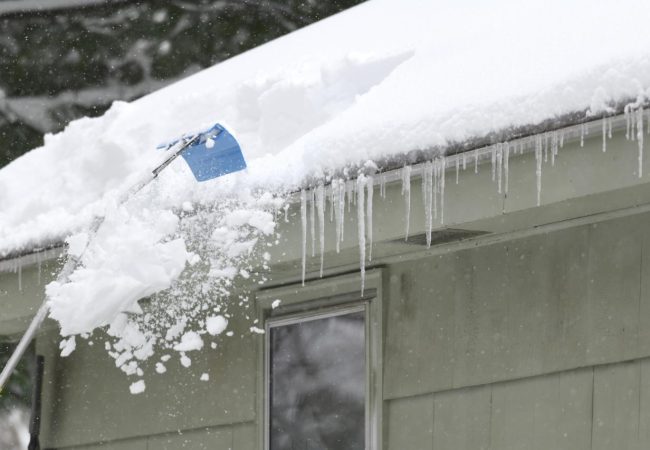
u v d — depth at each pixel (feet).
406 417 53.67
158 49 155.33
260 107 55.88
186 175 54.29
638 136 37.88
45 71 154.61
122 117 70.49
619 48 39.29
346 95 54.34
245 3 154.20
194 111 65.00
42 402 73.56
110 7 155.63
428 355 53.21
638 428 45.42
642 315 45.85
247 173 50.98
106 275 52.85
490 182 43.75
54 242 59.47
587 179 41.06
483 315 51.39
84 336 58.85
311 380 58.34
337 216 47.03
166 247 52.54
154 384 66.59
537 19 49.57
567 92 39.37
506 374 50.14
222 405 62.44
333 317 57.72
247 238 52.24
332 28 74.23
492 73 44.98
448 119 43.19
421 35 59.82
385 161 44.91
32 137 153.89
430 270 53.78
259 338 60.85
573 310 48.21
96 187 63.57
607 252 47.37
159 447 65.77
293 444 58.65
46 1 154.10
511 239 50.85
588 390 47.26
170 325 61.62
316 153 47.80
